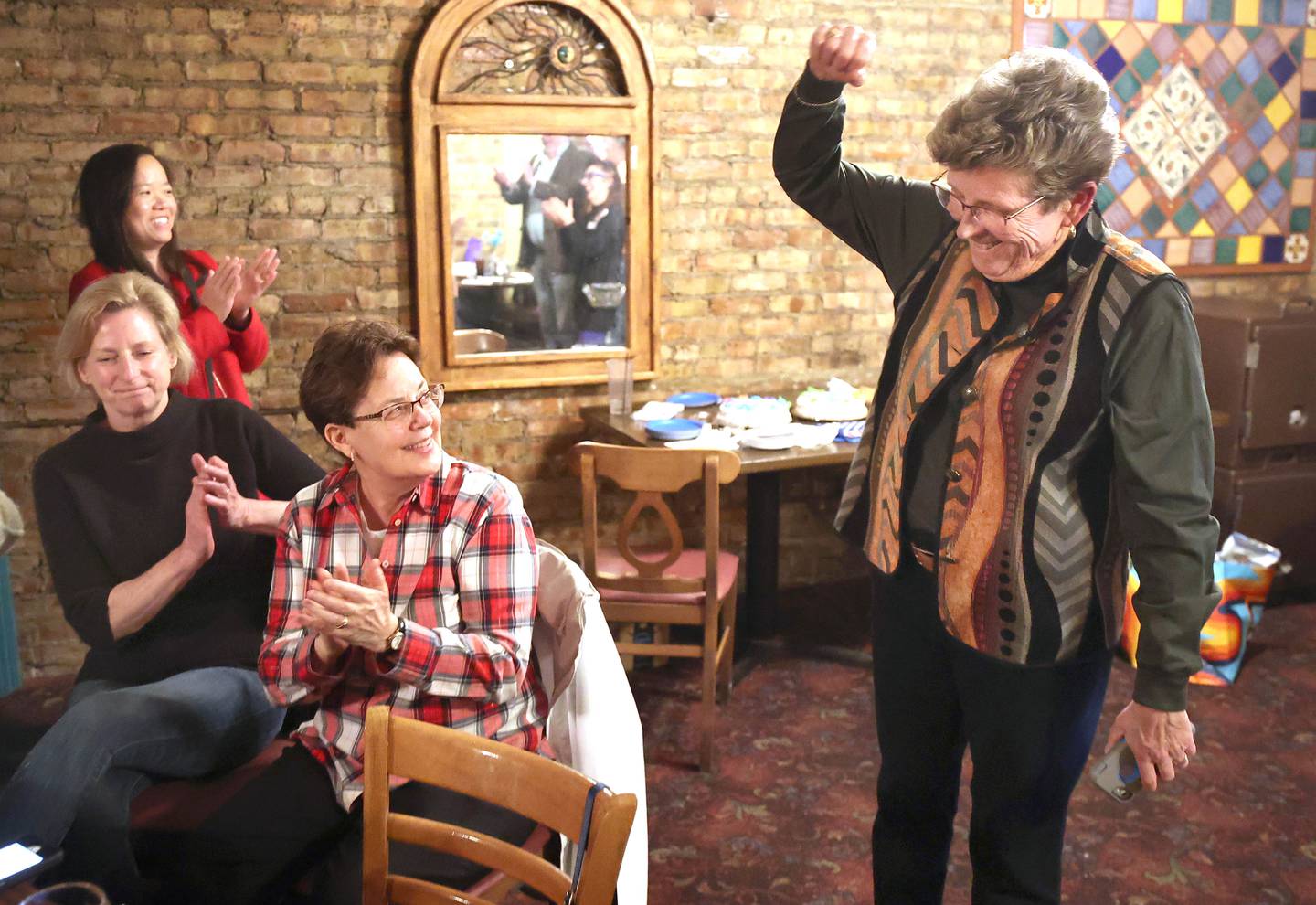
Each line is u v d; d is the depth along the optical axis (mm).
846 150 3965
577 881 1271
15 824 1726
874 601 1798
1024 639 1556
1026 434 1500
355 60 3432
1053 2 4031
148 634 2057
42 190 3254
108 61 3240
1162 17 4137
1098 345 1451
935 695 1738
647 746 3047
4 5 3133
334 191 3486
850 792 2818
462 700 1776
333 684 1760
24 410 3355
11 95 3182
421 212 3527
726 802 2770
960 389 1573
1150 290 1421
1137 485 1432
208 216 3398
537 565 1845
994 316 1537
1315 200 4480
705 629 2877
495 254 3633
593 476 2855
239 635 2074
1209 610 1460
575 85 3623
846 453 3266
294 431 3596
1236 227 4395
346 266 3545
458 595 1789
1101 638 1564
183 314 2871
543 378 3756
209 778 1975
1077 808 2740
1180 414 1417
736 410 3529
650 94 3678
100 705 1838
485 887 1668
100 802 1777
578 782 1294
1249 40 4258
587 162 3658
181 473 2096
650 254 3795
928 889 1876
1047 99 1351
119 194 2777
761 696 3354
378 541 1811
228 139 3371
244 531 2041
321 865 1754
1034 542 1518
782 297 4016
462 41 3471
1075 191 1393
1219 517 3938
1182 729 1495
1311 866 2514
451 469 1818
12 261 3266
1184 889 2428
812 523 4203
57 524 2062
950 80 4008
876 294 4117
